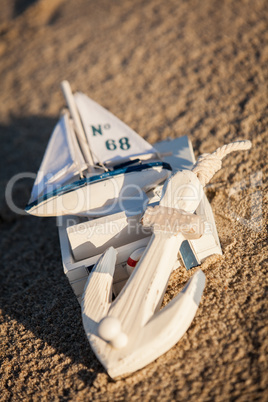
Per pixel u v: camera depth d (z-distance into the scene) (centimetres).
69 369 39
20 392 38
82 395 37
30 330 43
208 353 36
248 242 43
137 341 34
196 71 69
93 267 38
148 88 69
